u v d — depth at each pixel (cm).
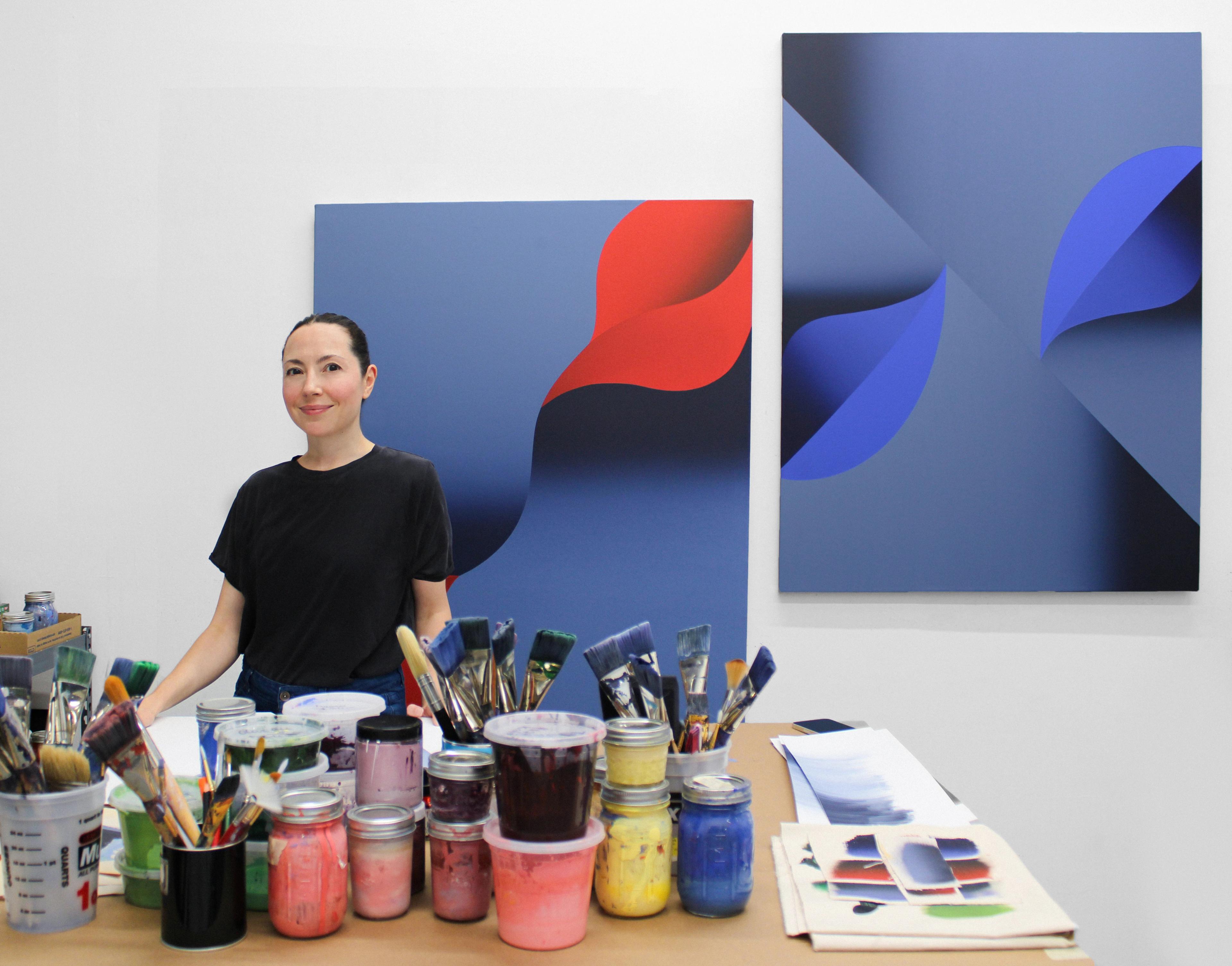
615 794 80
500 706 87
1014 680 217
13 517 221
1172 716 217
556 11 219
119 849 92
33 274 221
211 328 221
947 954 73
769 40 217
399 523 142
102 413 221
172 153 221
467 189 219
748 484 215
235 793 74
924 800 107
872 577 215
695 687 89
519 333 217
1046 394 214
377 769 84
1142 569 213
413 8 219
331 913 75
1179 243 214
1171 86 214
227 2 220
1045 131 215
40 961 71
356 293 217
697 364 216
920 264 215
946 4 217
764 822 101
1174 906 216
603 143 219
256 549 142
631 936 76
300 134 220
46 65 221
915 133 215
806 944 75
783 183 216
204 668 142
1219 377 216
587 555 216
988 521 215
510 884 73
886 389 215
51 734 89
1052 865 217
